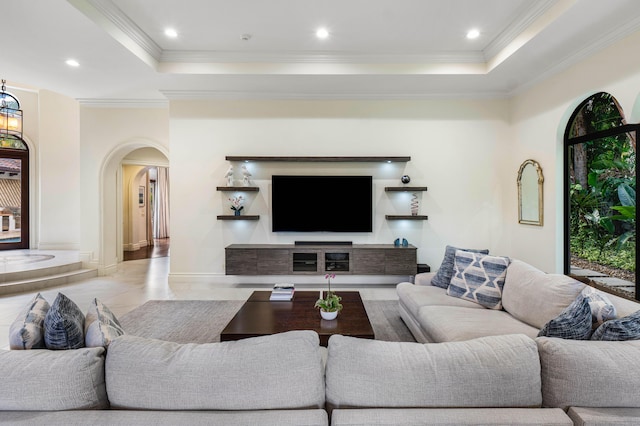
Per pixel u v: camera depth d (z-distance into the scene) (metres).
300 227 4.98
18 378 1.03
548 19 3.04
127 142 5.37
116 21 3.26
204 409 1.03
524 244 4.57
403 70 4.20
